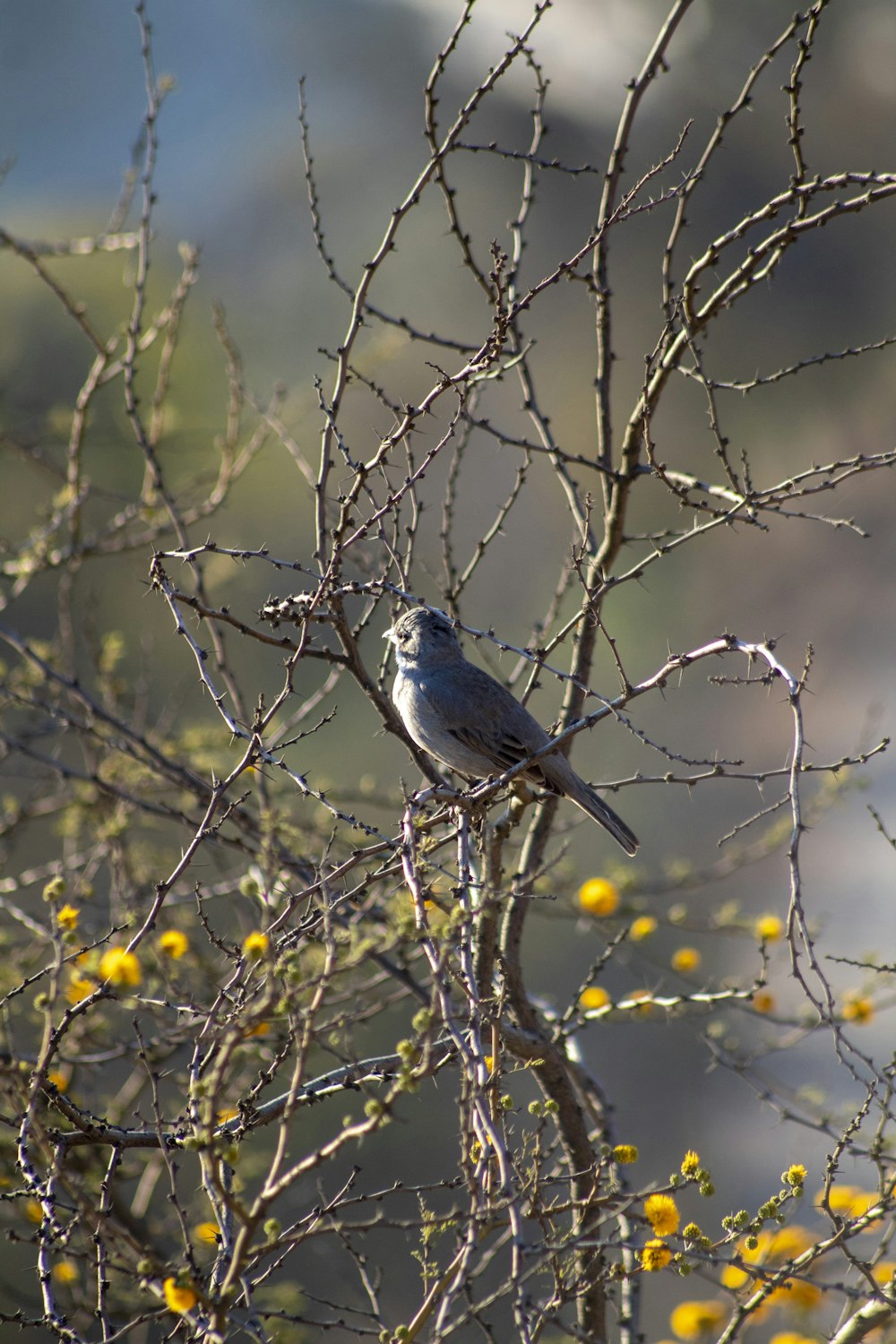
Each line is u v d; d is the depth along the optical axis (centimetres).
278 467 2641
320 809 1146
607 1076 2038
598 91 3712
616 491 884
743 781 2833
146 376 2516
